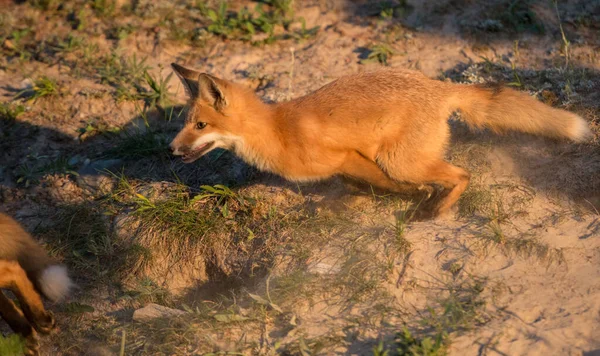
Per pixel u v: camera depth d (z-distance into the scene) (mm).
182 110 13938
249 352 9055
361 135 10594
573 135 11227
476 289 9297
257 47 15859
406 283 9664
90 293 11383
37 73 15789
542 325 8633
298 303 9688
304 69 15039
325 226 11102
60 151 14133
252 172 12734
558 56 14422
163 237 11844
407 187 11203
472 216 10727
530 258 9727
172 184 12836
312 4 16938
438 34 15602
